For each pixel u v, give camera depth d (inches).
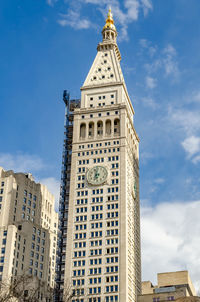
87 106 7780.5
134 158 7854.3
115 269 6294.3
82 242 6594.5
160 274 7480.3
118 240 6491.1
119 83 7844.5
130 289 6353.3
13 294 3649.1
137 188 7805.1
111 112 7554.1
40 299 6752.0
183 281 7322.8
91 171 7091.5
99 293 6166.3
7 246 7293.3
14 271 7209.6
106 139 7332.7
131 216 7052.2
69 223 6771.7
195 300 6338.6
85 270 6373.0
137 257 7101.4
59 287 7022.6
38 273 7751.0
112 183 6948.8
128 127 7647.6
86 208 6835.6
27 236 7746.1
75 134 7485.2
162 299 6609.3
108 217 6692.9
